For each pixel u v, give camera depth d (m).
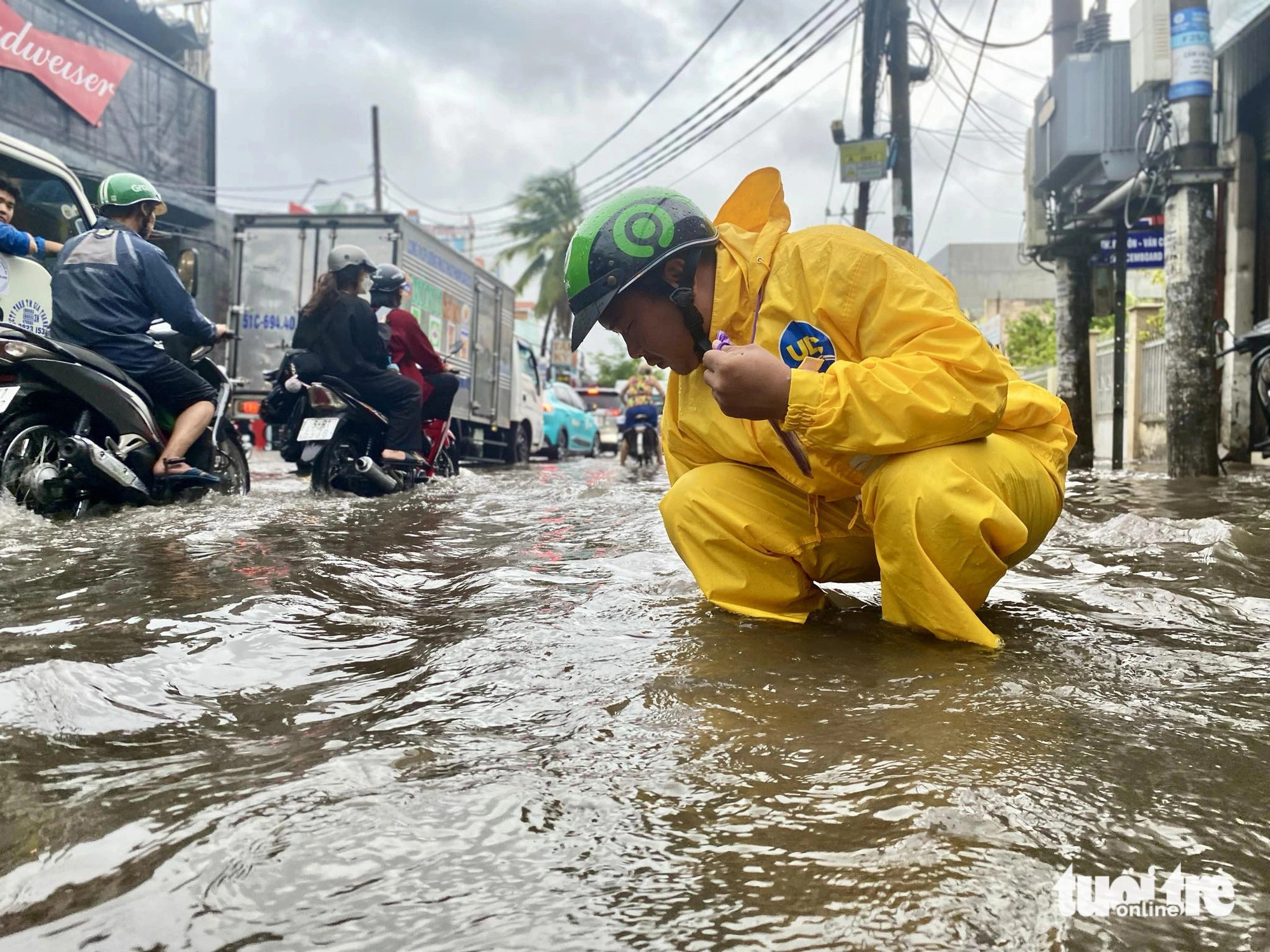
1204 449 8.56
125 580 2.78
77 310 4.81
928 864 1.09
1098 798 1.26
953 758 1.40
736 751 1.44
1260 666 1.93
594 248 2.22
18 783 1.34
